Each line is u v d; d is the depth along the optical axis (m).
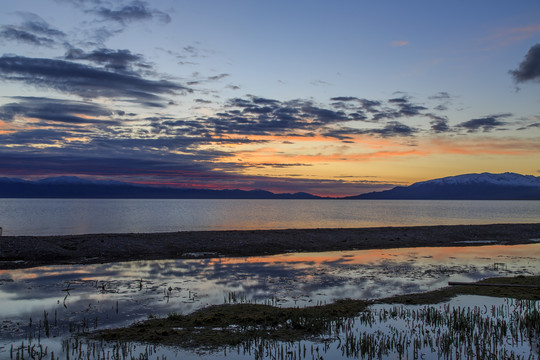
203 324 14.42
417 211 149.88
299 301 17.98
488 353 11.92
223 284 21.28
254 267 26.52
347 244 38.03
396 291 20.11
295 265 27.44
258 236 38.81
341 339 13.09
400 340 12.95
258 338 13.09
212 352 11.85
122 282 21.44
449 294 19.16
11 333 13.38
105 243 32.50
